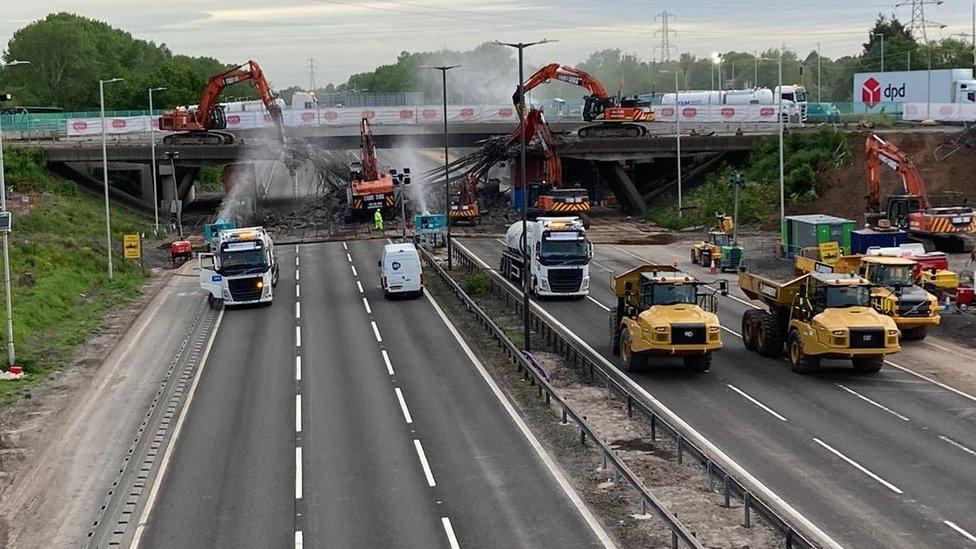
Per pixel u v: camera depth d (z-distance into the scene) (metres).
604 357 56.38
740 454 39.72
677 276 53.09
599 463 38.88
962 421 43.59
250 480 38.06
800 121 136.62
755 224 111.06
